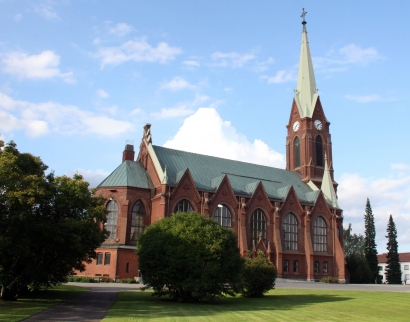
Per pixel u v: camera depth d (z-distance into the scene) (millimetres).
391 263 132625
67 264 41312
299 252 93000
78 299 38375
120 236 76500
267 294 51125
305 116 113000
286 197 94562
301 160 111562
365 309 36000
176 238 40500
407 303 41188
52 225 36781
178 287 39625
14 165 35562
